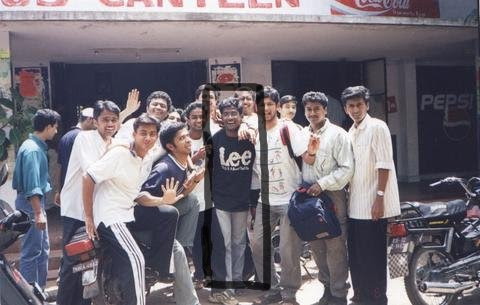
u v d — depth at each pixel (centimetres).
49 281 614
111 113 449
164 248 446
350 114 466
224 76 999
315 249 493
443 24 781
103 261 430
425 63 1193
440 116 1225
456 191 1016
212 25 712
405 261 470
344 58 1093
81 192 455
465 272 464
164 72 1045
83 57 937
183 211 497
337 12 743
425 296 492
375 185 461
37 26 679
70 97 1008
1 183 431
